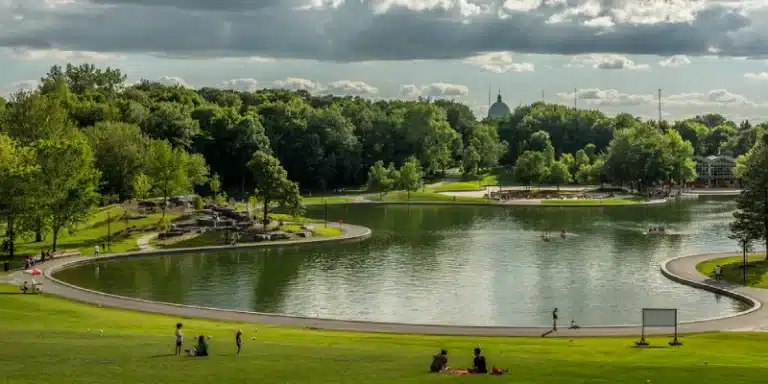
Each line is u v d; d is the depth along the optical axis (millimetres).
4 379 48656
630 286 114625
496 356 61906
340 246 157375
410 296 108125
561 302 104375
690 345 71125
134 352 59000
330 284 116688
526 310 99688
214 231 163000
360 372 52531
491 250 151375
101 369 52250
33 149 136000
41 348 59125
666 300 104500
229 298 106562
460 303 103812
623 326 83250
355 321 85750
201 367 53688
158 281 118500
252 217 178125
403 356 59500
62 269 127562
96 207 153375
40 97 192500
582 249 152375
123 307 93000
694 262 129000
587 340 75562
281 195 171250
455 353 64188
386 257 142625
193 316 88250
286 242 156625
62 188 136625
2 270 119312
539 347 69625
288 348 63500
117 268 129625
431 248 154250
